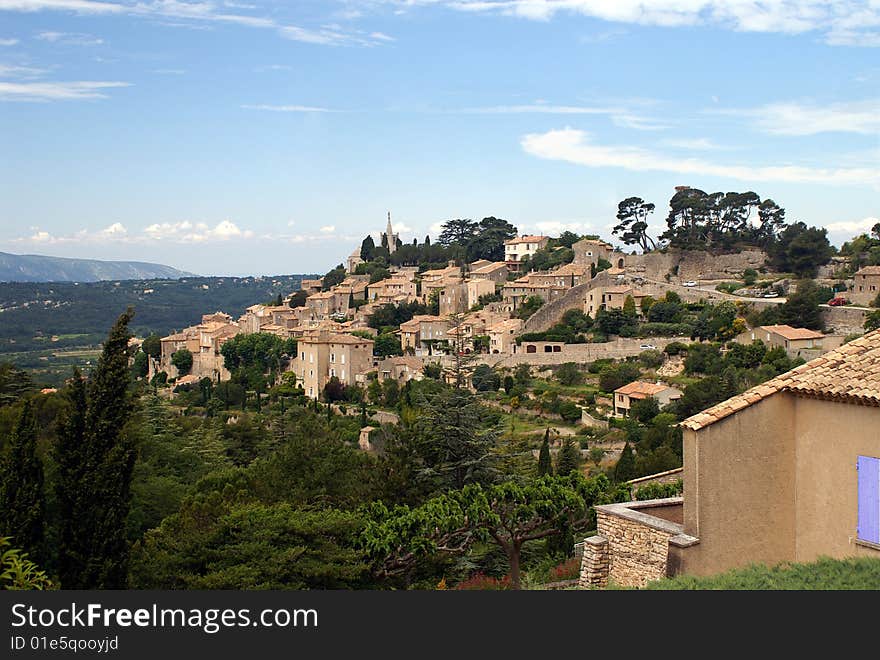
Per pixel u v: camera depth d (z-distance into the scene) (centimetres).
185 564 2370
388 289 16262
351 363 11694
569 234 17625
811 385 1731
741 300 11688
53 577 2198
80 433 2377
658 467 5166
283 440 6850
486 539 2683
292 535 2456
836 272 12862
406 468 3503
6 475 2205
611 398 9238
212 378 13775
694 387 8150
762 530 1766
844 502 1667
